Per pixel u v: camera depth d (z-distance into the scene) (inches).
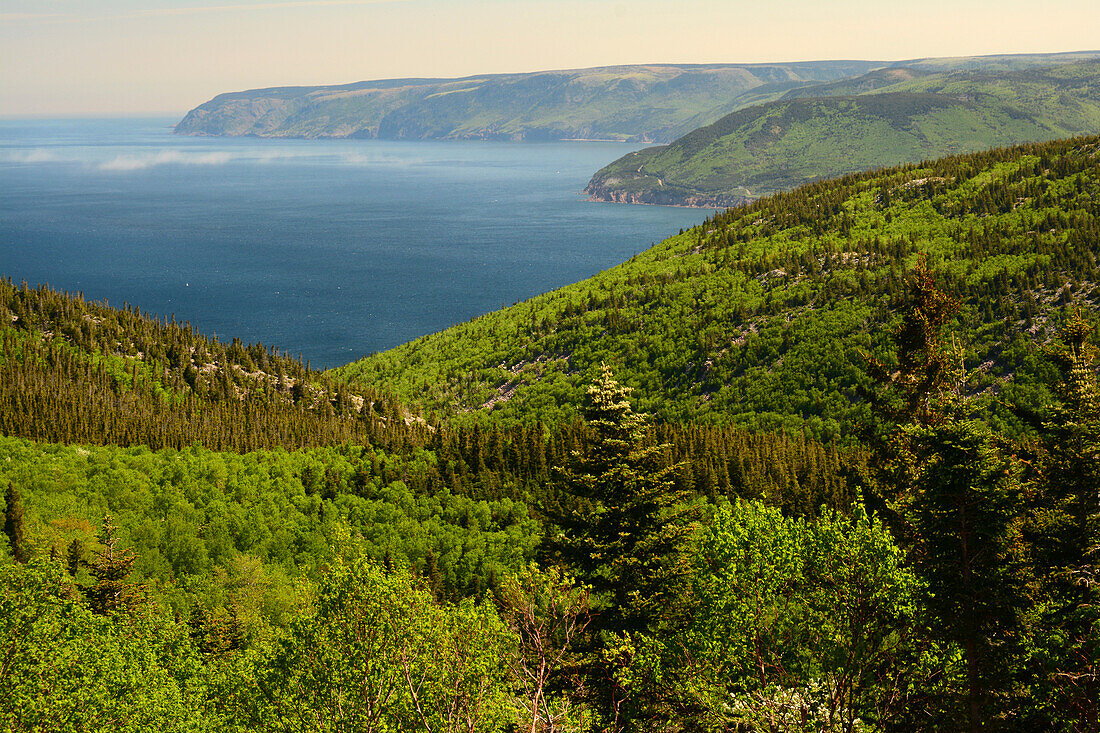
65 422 6235.2
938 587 1311.5
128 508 4921.3
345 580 1496.1
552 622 1387.8
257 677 1599.4
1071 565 1464.1
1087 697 1247.5
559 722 1291.8
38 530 4210.1
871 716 1248.8
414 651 1406.3
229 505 4965.6
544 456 5629.9
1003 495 1317.7
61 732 1480.1
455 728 1290.6
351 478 5526.6
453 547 4468.5
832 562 1266.0
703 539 1449.3
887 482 1761.8
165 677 1879.9
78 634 1764.3
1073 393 1573.6
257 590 3831.2
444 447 6117.1
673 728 1444.4
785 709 1250.0
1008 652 1301.7
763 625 1294.3
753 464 5177.2
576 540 1875.0
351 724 1364.4
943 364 1806.1
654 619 1758.1
